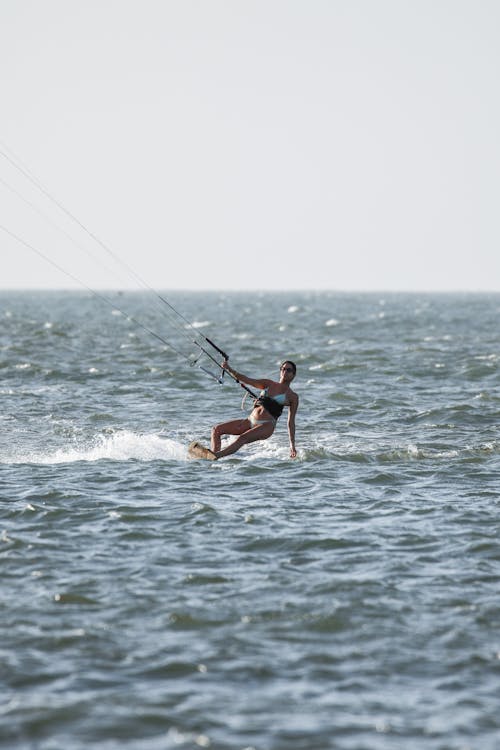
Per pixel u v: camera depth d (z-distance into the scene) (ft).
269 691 99.96
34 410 303.68
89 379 398.21
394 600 124.88
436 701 98.17
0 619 117.29
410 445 242.99
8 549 145.79
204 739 90.12
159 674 103.40
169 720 93.50
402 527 159.84
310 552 145.69
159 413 300.20
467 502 178.40
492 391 358.23
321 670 104.88
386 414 299.58
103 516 165.58
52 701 96.73
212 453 214.28
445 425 275.39
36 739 89.71
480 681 102.68
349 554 144.66
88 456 225.56
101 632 113.91
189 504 174.70
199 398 336.90
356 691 100.17
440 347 609.42
